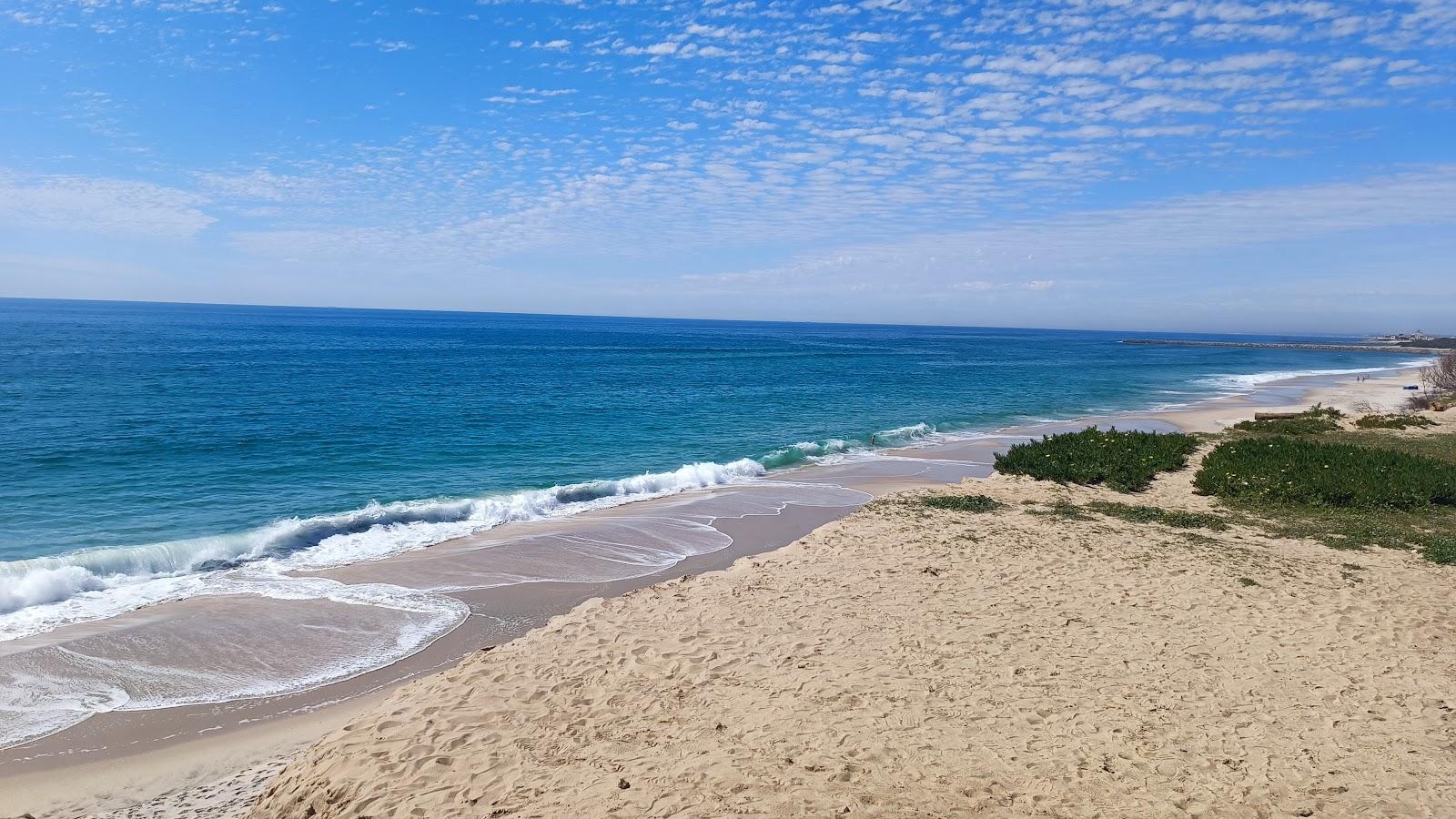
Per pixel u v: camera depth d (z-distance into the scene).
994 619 9.35
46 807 6.61
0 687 8.66
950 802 5.57
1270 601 10.01
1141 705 7.04
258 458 22.52
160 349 65.94
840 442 27.55
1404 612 9.52
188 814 6.50
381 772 6.31
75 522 15.67
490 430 29.27
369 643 10.16
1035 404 43.88
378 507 16.70
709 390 47.06
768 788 5.78
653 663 8.19
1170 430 32.91
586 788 5.92
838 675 7.76
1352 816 5.32
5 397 32.34
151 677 9.05
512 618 11.16
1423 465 17.81
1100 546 12.91
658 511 17.64
